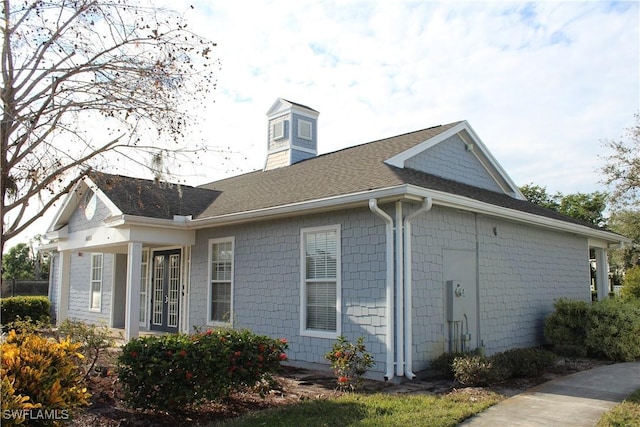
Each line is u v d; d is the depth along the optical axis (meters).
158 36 5.75
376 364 7.79
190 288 11.98
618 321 9.72
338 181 9.33
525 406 6.02
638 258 25.61
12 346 4.23
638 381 7.56
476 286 9.29
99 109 5.61
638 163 24.67
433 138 10.34
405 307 7.70
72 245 13.66
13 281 24.89
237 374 5.70
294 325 9.24
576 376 7.98
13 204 5.27
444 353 7.94
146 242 11.04
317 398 6.36
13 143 5.21
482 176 11.93
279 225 9.80
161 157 6.14
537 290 11.20
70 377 4.43
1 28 5.17
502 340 9.83
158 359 5.22
